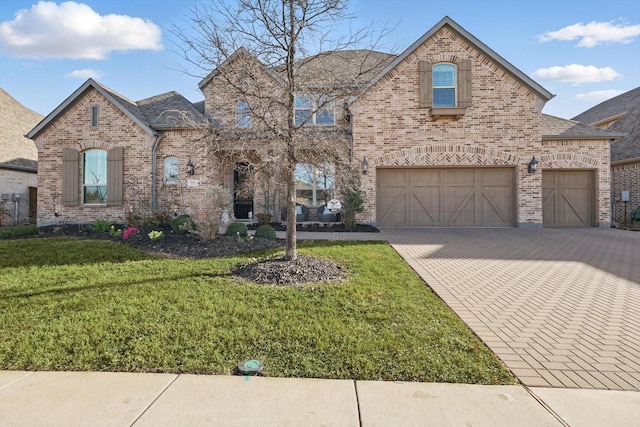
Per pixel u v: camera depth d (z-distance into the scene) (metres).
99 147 14.13
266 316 4.58
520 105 13.90
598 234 12.36
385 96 14.05
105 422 2.66
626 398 2.96
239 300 5.21
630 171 17.03
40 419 2.69
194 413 2.77
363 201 13.92
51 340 3.92
